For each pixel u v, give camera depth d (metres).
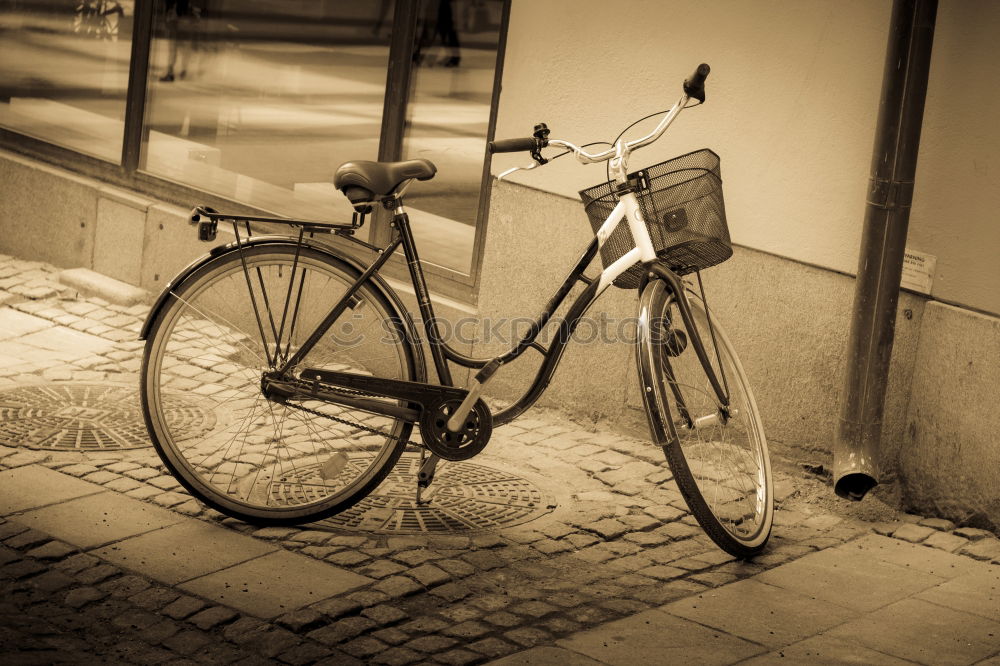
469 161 6.20
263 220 4.32
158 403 4.34
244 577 3.94
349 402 4.37
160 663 3.37
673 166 4.44
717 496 4.96
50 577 3.80
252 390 5.65
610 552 4.39
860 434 4.84
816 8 4.96
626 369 5.71
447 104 6.27
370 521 4.49
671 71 5.38
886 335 4.79
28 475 4.59
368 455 5.05
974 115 4.61
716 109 5.29
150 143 7.46
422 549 4.27
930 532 4.77
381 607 3.79
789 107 5.09
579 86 5.66
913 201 4.81
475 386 4.34
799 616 3.95
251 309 5.96
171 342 5.93
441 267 6.35
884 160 4.66
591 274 5.77
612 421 5.77
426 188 6.38
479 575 4.11
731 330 5.39
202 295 4.38
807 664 3.60
